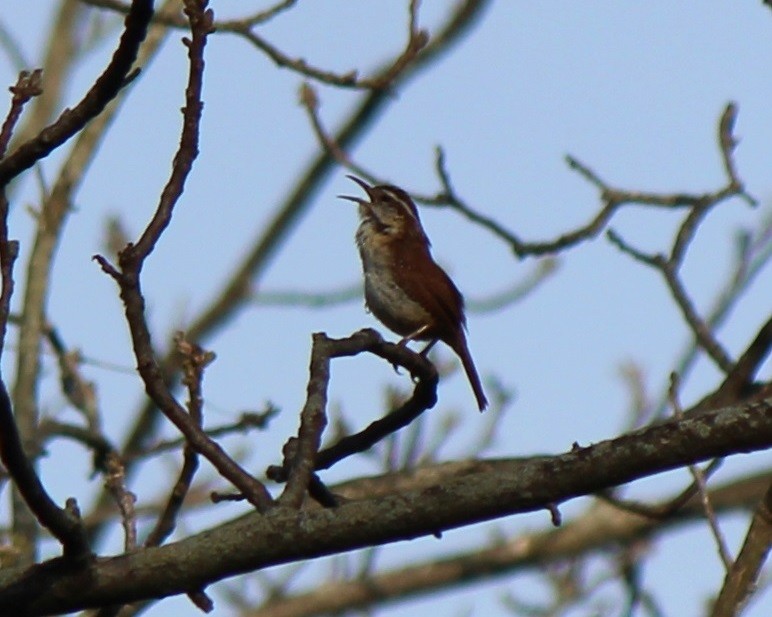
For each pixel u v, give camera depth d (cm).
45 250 1345
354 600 1780
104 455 1270
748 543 863
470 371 1240
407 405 792
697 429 612
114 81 655
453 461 1301
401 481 1291
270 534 652
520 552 1803
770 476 1756
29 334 1287
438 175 1277
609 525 1700
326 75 1314
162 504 1419
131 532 839
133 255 684
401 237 1268
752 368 1035
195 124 693
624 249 1151
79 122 662
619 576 1498
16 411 1242
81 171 1391
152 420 1542
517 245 1267
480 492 638
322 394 714
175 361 1538
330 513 652
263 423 1240
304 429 698
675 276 1138
